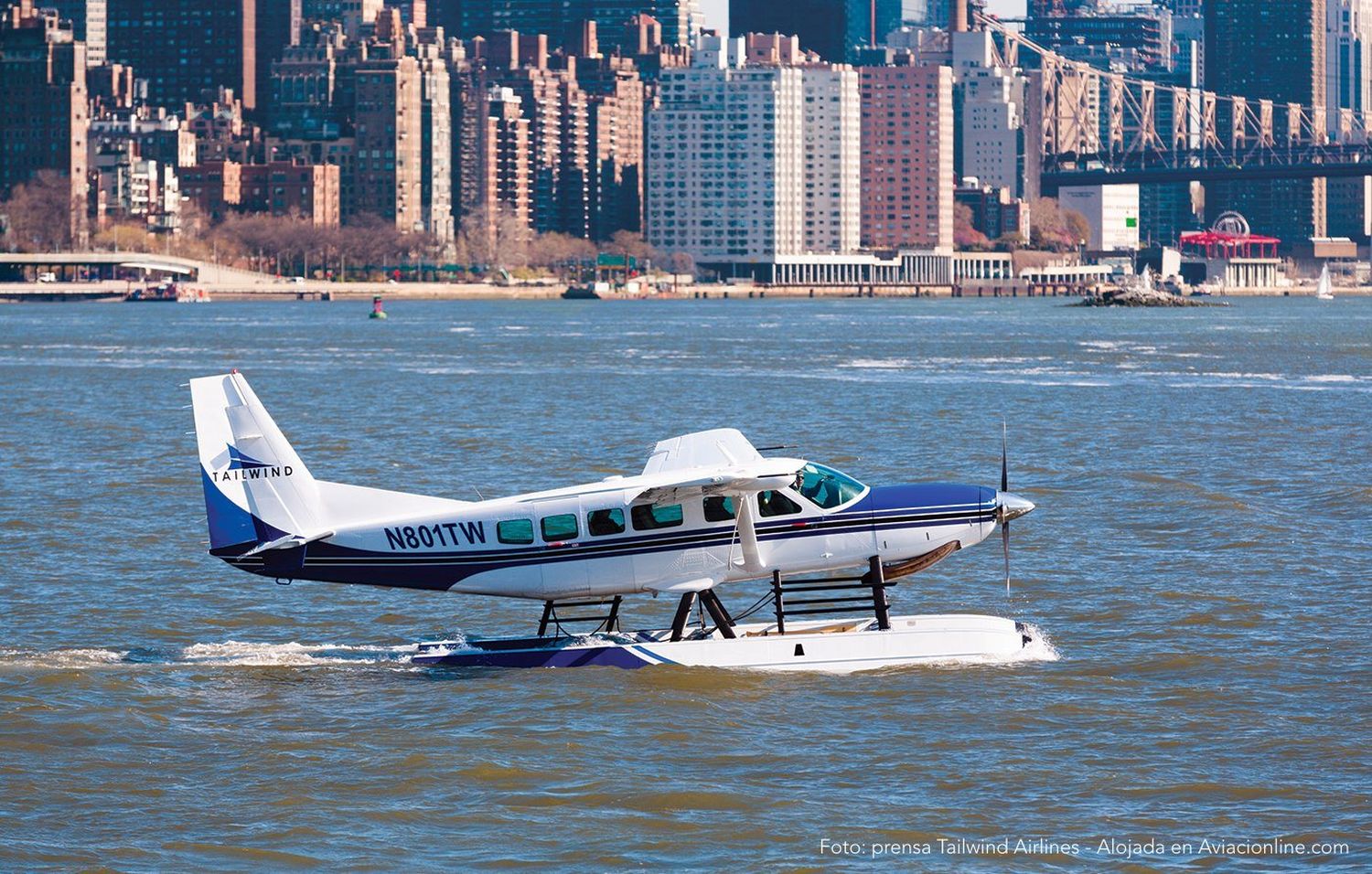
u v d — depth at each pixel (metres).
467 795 102.94
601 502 127.62
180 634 141.75
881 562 128.75
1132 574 162.38
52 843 95.88
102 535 189.88
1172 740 111.44
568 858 94.06
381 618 147.25
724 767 107.50
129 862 93.31
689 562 127.88
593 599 131.75
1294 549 174.75
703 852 94.88
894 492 128.88
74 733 113.75
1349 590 154.50
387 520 127.50
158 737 113.31
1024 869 92.12
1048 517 196.88
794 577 158.00
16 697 121.19
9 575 165.38
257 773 106.50
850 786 104.12
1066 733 112.94
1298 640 136.00
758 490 124.50
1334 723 114.25
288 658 132.38
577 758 108.94
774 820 98.94
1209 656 130.62
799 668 127.62
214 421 126.69
